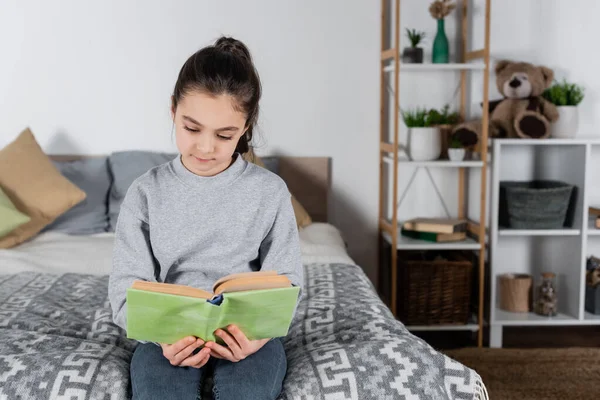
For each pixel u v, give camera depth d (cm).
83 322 166
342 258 232
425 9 302
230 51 149
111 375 135
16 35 292
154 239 142
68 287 192
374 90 305
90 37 294
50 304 175
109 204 278
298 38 300
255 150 305
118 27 294
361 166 310
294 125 305
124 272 138
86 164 285
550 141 280
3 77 294
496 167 280
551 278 293
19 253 231
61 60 295
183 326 122
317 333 163
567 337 301
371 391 135
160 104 299
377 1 300
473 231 292
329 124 306
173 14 295
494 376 254
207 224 143
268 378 131
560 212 286
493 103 296
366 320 164
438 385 139
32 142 272
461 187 311
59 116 297
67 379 132
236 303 120
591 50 306
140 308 118
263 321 125
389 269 306
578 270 288
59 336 154
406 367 140
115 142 300
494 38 304
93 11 293
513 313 297
